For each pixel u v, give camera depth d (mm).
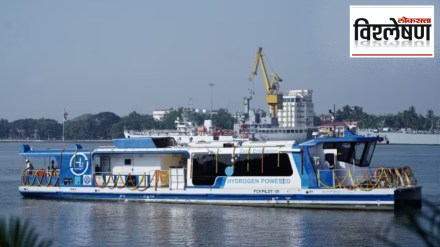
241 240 38469
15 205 53469
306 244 37125
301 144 49625
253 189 50281
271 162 49938
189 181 52281
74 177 56375
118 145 55312
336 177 48406
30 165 58938
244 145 51594
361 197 47219
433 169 112500
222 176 51250
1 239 12812
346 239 38156
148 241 38625
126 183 54625
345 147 49969
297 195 48938
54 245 37688
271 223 43500
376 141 50812
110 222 44969
